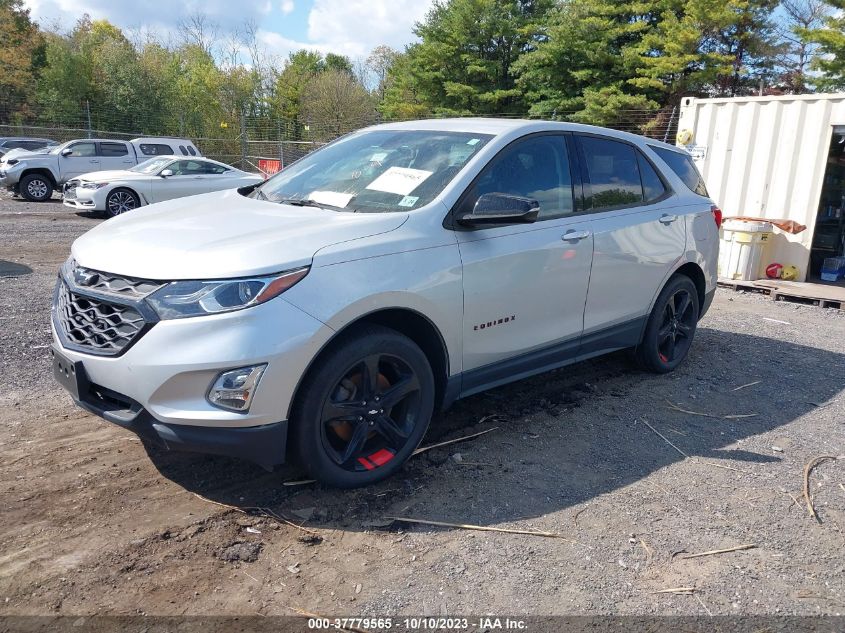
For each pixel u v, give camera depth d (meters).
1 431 3.85
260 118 41.38
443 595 2.66
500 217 3.51
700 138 10.28
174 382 2.79
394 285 3.22
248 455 2.94
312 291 2.97
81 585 2.61
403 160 4.01
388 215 3.46
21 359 5.03
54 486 3.30
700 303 5.73
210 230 3.25
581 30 27.84
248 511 3.17
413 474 3.59
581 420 4.45
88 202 14.56
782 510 3.43
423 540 3.01
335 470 3.24
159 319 2.80
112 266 3.03
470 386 3.84
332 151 4.52
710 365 5.79
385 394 3.35
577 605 2.64
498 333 3.85
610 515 3.29
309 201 3.86
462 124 4.27
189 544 2.90
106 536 2.93
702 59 26.52
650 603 2.68
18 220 13.74
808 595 2.77
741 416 4.67
